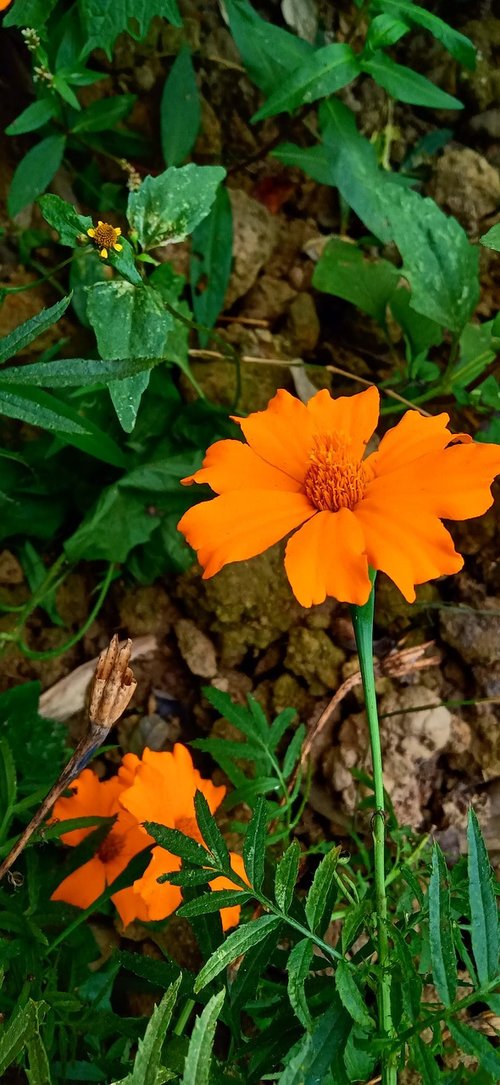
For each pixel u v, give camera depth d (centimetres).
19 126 47
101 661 27
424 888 41
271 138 57
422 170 58
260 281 55
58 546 51
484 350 50
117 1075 32
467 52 46
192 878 28
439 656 48
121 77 55
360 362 55
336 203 57
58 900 38
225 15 55
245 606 48
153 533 49
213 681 49
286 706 48
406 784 46
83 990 37
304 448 34
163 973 30
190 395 51
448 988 27
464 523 49
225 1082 30
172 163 53
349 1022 28
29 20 44
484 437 49
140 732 48
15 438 50
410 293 51
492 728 47
